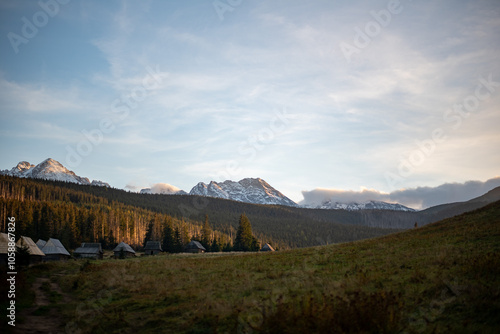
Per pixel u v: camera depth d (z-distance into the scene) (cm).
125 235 15975
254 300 1695
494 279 1623
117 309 1902
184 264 3822
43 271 4225
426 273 1903
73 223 12900
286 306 1333
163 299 2000
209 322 1478
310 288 1862
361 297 1400
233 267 3127
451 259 2161
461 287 1534
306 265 2792
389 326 1144
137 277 2964
